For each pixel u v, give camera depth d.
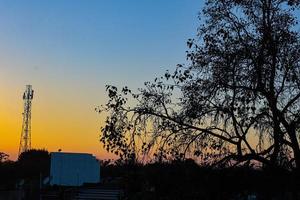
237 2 18.59
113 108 19.28
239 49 18.25
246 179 18.61
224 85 18.34
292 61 18.22
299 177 18.11
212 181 18.69
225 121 18.58
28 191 78.12
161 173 19.06
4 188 90.94
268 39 18.08
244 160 18.38
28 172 112.25
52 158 75.31
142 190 19.52
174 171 18.92
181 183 18.89
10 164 114.94
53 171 75.12
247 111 18.17
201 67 18.78
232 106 18.23
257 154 18.30
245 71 18.33
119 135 19.17
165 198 19.20
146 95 19.28
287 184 18.42
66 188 74.44
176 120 18.94
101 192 63.97
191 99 18.81
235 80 18.25
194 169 18.75
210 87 18.59
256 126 18.30
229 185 18.72
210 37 18.70
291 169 18.25
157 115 19.17
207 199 18.88
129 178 19.50
